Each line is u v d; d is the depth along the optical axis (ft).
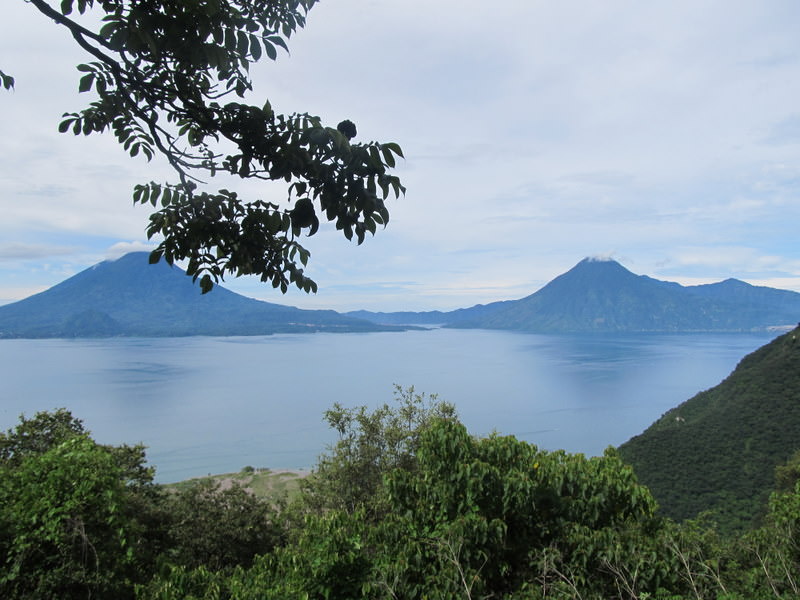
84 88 9.66
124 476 46.60
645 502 20.63
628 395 654.94
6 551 22.59
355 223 9.25
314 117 8.91
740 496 154.20
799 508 23.95
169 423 484.74
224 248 10.53
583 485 20.81
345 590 18.98
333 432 444.55
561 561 18.88
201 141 11.11
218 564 46.91
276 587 18.29
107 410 539.70
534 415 535.19
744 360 291.99
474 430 469.16
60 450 26.61
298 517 52.60
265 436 435.53
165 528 44.11
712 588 19.16
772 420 199.31
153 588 21.77
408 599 18.28
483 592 18.34
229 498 52.65
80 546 23.56
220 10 9.16
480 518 18.88
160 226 10.48
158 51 9.31
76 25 8.72
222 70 9.66
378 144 8.53
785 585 19.90
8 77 10.34
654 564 18.78
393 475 21.89
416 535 20.57
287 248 10.74
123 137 10.85
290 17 11.53
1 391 637.30
